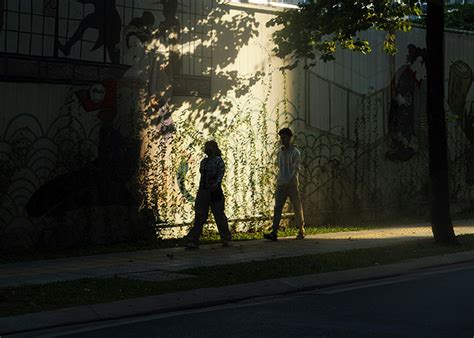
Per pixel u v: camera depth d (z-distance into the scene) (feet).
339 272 47.06
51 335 31.14
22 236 56.54
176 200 64.44
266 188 71.15
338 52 78.23
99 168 60.03
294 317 33.88
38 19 57.57
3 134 55.83
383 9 61.62
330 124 77.46
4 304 36.19
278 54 65.10
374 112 82.07
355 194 79.66
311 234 69.77
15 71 56.44
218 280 43.34
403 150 85.20
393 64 84.33
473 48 95.20
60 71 58.44
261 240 64.69
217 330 31.27
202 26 66.64
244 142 69.56
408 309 35.22
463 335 29.32
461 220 86.12
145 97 62.59
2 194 55.57
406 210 85.10
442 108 60.44
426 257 53.47
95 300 37.35
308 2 66.23
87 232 59.36
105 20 60.75
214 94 67.36
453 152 92.02
